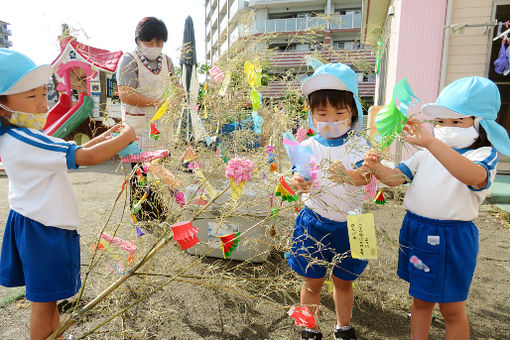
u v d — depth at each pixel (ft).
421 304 4.92
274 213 5.37
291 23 83.76
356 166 4.94
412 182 5.06
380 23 32.22
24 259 4.37
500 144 4.61
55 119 25.73
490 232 10.84
